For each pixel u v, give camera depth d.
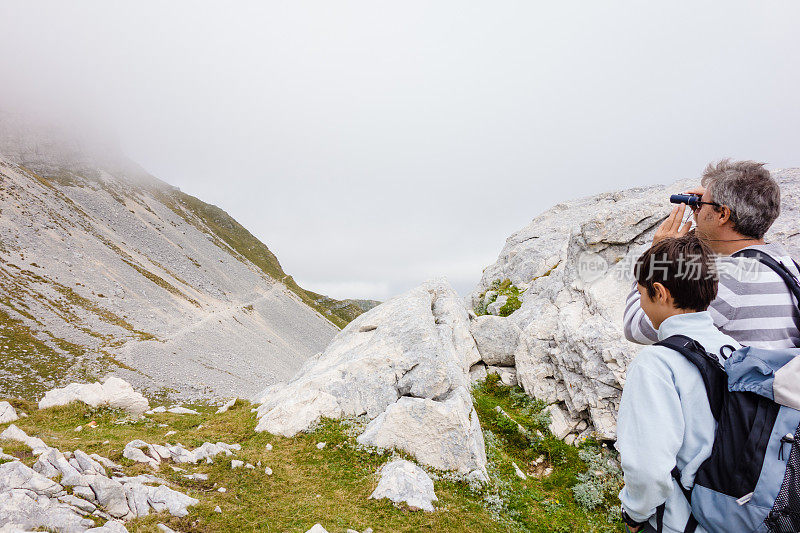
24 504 9.02
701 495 2.29
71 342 61.78
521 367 20.36
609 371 16.39
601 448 15.70
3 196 101.25
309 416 17.62
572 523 12.73
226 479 13.24
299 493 12.97
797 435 2.03
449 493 13.41
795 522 1.97
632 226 18.80
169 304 103.81
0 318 60.41
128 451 13.37
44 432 16.41
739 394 2.23
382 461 14.89
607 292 18.88
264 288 182.38
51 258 89.81
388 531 11.24
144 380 57.59
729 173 3.29
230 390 64.69
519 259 31.28
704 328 2.65
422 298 23.94
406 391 18.19
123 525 9.60
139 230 154.50
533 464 15.82
